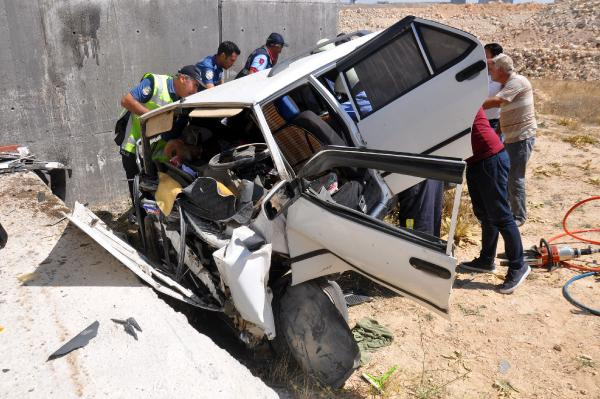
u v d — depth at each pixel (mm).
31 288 3748
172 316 3436
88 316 3400
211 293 3762
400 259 3049
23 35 5926
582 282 4840
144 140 4594
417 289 3104
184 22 7113
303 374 3602
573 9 33812
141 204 4711
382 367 3770
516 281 4680
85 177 6727
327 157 3174
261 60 6770
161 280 3926
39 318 3385
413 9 48625
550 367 3738
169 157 4359
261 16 7953
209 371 2926
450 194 6305
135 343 3129
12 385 2803
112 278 3896
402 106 3951
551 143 9648
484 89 3900
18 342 3146
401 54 4020
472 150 4422
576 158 8672
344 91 4082
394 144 3961
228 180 3691
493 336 4102
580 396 3455
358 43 4250
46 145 6352
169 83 5324
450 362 3822
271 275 3664
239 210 3480
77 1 6191
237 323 3529
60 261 4156
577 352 3873
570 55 23109
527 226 6148
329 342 3504
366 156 3049
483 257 5004
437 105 3979
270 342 3689
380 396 3480
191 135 4422
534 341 4023
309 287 3570
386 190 3676
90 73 6488
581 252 5109
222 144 4461
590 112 12727
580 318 4285
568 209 6574
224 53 6270
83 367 2934
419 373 3713
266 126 3482
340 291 3852
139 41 6773
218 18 7465
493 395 3490
